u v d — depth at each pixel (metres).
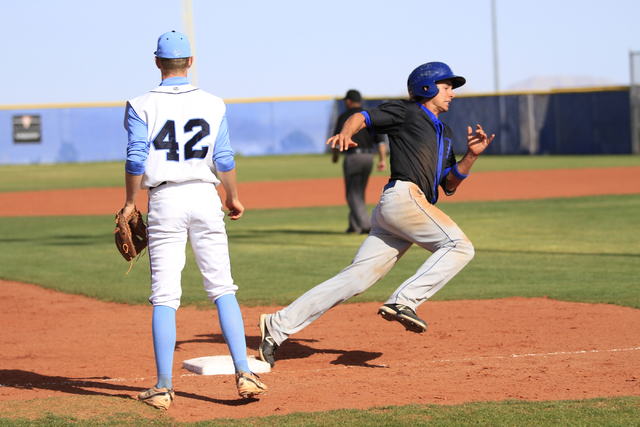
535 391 7.77
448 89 9.38
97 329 12.34
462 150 86.56
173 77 7.56
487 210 31.20
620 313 12.31
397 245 9.36
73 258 20.78
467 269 17.58
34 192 46.62
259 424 6.70
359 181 24.59
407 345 10.67
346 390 8.01
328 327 12.08
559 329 11.34
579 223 25.97
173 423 6.82
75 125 84.62
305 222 29.27
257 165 73.31
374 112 8.86
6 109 82.12
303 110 93.25
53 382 8.80
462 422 6.63
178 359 10.06
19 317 13.37
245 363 7.43
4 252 22.06
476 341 10.76
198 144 7.35
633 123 78.56
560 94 82.50
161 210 7.31
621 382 8.10
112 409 7.27
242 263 19.08
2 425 6.71
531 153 84.31
